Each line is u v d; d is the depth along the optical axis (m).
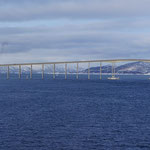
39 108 70.62
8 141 39.06
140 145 37.69
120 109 69.38
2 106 74.62
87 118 55.94
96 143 38.38
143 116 58.78
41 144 37.81
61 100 90.50
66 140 39.66
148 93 121.56
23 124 49.72
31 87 162.88
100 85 188.12
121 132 44.28
